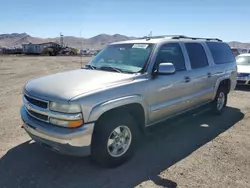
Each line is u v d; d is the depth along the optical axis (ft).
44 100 10.92
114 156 11.87
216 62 19.60
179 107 15.56
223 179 11.07
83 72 13.82
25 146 14.29
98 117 10.66
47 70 66.49
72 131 10.20
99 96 10.75
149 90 12.98
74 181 10.86
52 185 10.55
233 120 19.67
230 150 14.06
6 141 14.99
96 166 12.12
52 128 10.60
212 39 20.97
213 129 17.54
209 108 19.06
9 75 53.26
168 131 17.07
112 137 11.72
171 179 11.04
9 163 12.34
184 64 16.02
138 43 14.92
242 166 12.24
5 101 26.16
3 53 258.37
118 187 10.46
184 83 15.47
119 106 11.54
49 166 12.08
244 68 34.19
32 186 10.45
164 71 13.03
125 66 13.89
